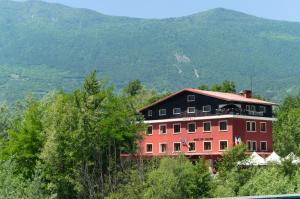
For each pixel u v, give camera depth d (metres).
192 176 50.34
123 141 62.44
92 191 57.22
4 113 90.50
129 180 55.78
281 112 120.19
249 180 50.41
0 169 44.44
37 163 58.84
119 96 64.25
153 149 96.25
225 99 88.19
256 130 91.62
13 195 40.50
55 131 58.78
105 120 60.69
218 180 52.62
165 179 48.97
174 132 94.12
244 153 54.59
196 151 91.06
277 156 66.12
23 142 62.62
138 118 64.19
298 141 99.25
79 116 59.72
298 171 49.31
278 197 22.78
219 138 88.62
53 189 57.00
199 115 91.25
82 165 58.25
